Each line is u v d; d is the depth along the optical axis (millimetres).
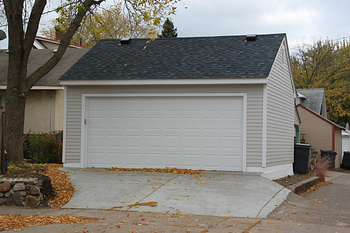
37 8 9469
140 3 10656
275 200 7949
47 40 22938
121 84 11039
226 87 10727
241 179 9484
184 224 5742
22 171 7848
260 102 10539
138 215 6312
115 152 11312
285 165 12562
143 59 12414
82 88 11430
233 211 6820
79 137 11344
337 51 41625
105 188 8258
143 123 11250
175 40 14117
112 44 14305
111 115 11391
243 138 10594
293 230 5680
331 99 36906
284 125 12516
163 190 8102
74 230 5176
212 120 10883
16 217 5949
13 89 9117
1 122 7641
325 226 6219
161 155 11109
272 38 12992
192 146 10961
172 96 11055
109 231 5164
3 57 18922
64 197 7539
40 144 12758
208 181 9117
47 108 15320
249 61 11305
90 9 10680
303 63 41844
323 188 11797
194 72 10961
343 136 25781
